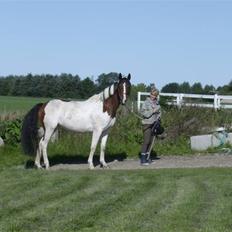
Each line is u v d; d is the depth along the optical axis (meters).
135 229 8.74
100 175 14.41
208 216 9.56
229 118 22.17
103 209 10.16
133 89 27.73
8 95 66.50
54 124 16.83
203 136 20.20
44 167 17.31
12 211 10.10
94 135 16.91
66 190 12.11
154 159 18.92
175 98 24.44
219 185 12.55
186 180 13.40
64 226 8.95
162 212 9.88
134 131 20.88
